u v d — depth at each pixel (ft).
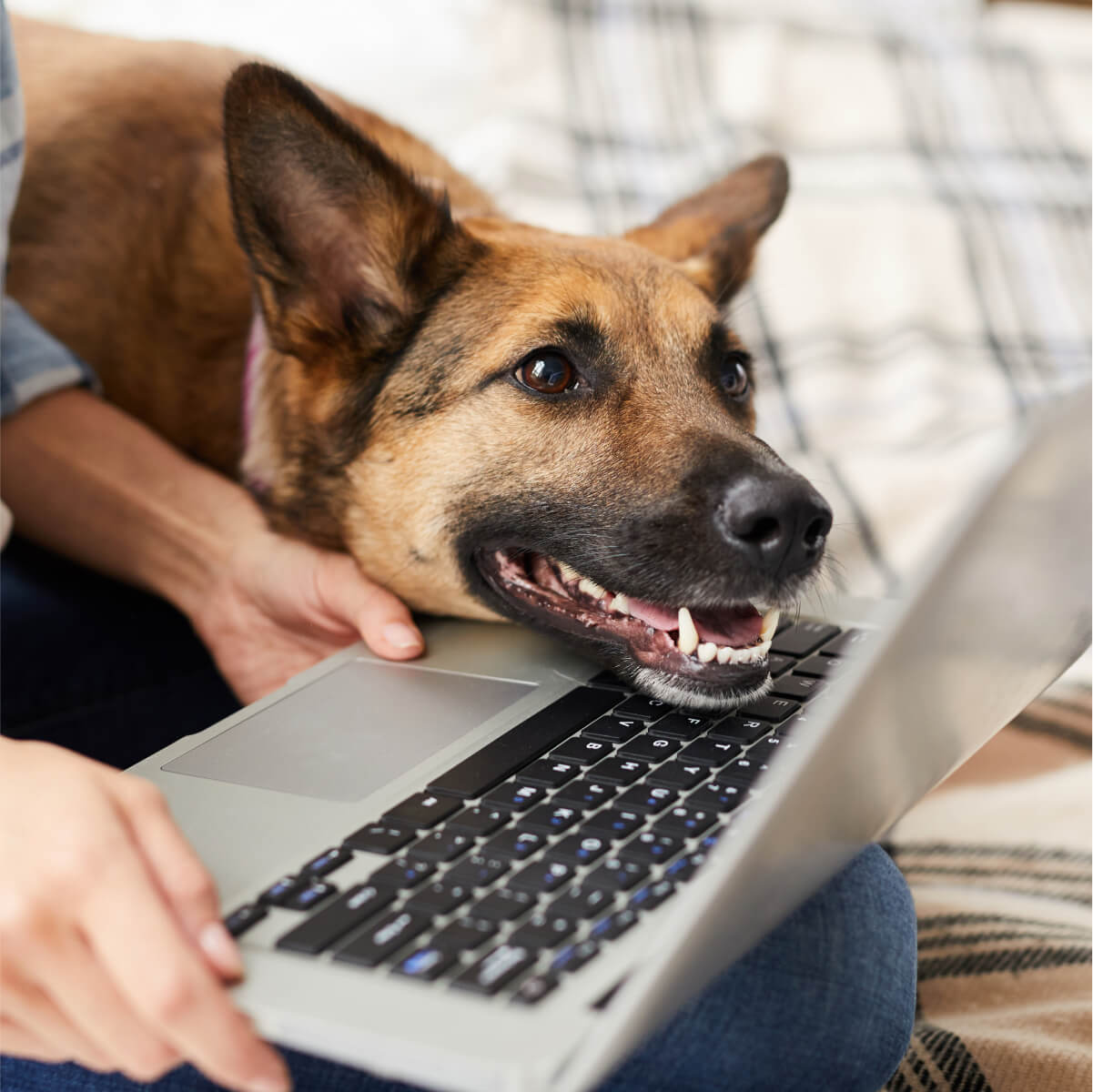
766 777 2.95
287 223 5.71
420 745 3.94
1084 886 5.78
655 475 5.29
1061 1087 4.33
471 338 5.71
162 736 6.83
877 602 5.32
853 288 10.97
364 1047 2.62
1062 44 13.10
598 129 11.44
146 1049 2.81
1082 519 3.27
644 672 4.43
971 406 9.93
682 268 6.66
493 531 5.61
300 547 6.15
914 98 12.19
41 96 7.85
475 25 11.28
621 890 3.02
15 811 2.99
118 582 7.03
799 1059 3.24
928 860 6.07
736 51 12.19
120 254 7.47
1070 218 11.50
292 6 10.81
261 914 3.02
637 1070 3.24
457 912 2.97
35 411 6.82
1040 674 3.47
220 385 7.17
